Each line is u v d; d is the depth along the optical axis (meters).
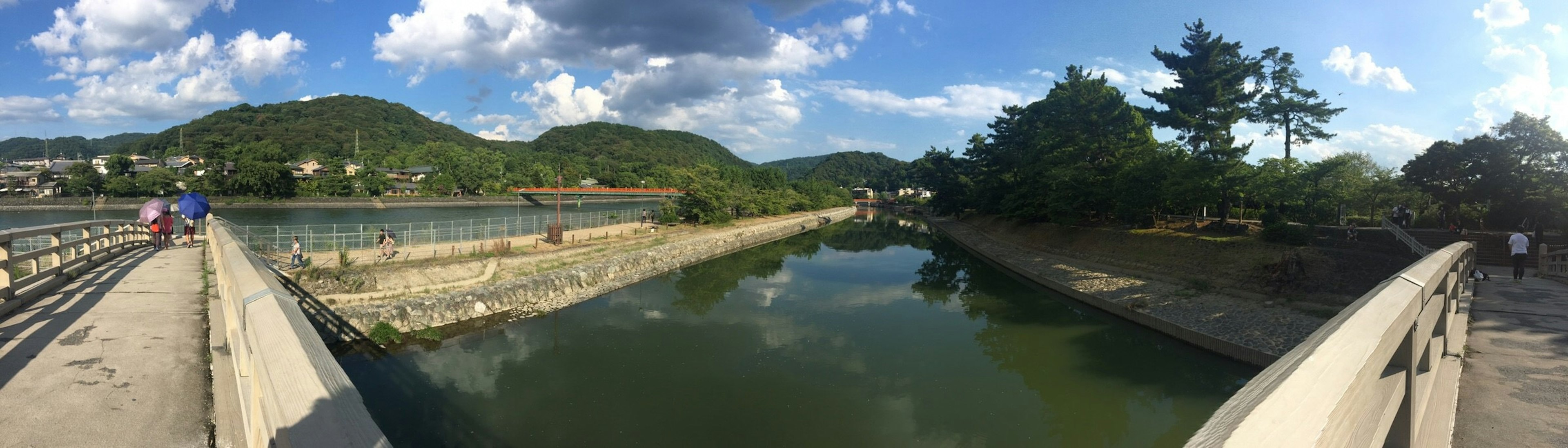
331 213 67.00
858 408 14.73
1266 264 23.88
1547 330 6.19
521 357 17.77
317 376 1.86
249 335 2.60
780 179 109.00
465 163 100.75
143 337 5.97
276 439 1.78
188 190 69.69
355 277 20.81
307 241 28.81
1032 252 39.34
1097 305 25.36
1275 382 1.55
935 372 17.36
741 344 19.81
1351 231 25.44
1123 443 13.16
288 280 19.02
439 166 108.19
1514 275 12.88
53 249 8.83
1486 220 30.53
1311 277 22.23
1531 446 3.22
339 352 17.56
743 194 66.00
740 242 52.03
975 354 19.00
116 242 14.65
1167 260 28.39
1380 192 35.44
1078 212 38.03
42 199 64.25
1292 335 18.31
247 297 3.03
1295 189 27.22
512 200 92.50
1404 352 2.40
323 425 1.52
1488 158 30.39
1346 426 1.39
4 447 3.59
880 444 12.98
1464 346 5.23
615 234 42.41
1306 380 1.47
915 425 13.94
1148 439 13.38
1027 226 45.16
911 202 128.50
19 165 98.50
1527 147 29.59
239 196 72.75
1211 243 27.59
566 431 13.04
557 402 14.53
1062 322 23.03
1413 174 33.94
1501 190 29.94
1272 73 31.66
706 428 13.45
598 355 18.16
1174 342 20.16
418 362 17.05
